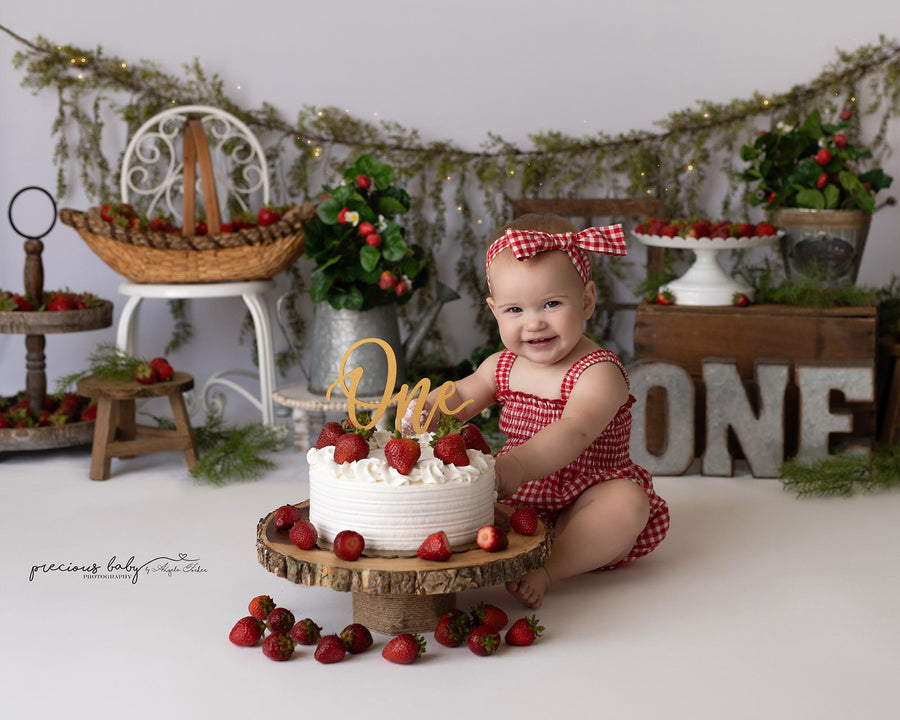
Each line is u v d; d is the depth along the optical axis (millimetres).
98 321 2828
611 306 3424
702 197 3469
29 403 2871
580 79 3441
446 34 3436
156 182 3436
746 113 3385
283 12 3420
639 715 1377
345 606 1774
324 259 2785
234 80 3438
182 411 2689
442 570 1440
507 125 3473
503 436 2971
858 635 1645
